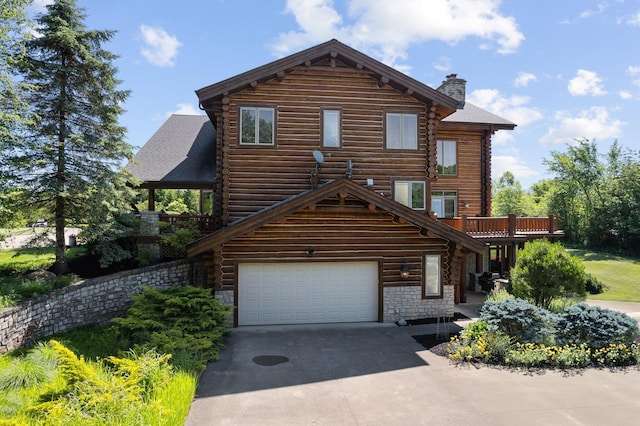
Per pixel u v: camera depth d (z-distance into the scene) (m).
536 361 9.12
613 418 6.65
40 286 10.36
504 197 44.06
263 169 14.23
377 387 7.89
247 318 12.70
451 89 21.50
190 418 6.49
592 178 38.16
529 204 45.62
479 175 20.67
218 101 14.29
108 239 12.98
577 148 39.22
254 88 14.20
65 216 12.75
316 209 12.72
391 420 6.52
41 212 12.77
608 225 33.59
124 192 13.76
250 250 12.59
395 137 15.10
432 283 13.61
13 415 5.77
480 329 10.39
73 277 11.56
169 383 7.16
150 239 14.78
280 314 12.86
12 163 11.23
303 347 10.45
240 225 11.91
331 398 7.36
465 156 20.56
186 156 18.22
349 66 14.85
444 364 9.22
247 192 14.12
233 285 12.51
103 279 11.88
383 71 14.57
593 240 34.91
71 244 18.81
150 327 10.02
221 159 14.44
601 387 7.97
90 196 12.16
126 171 13.72
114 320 9.98
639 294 20.50
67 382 6.39
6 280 10.93
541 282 13.55
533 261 13.80
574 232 37.03
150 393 6.86
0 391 6.61
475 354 9.48
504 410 6.92
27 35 11.45
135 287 12.84
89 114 12.91
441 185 20.27
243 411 6.78
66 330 10.68
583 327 9.96
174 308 10.47
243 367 8.95
